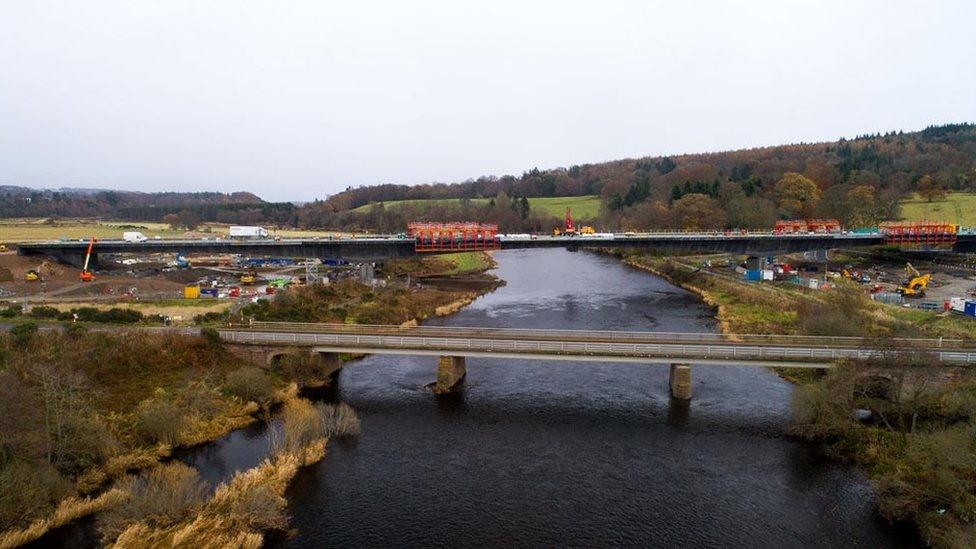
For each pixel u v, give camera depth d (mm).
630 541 38844
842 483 45594
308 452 48812
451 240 121250
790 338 67875
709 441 53219
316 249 122188
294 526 39938
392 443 52812
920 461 43312
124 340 60969
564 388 66938
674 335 70812
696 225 182125
